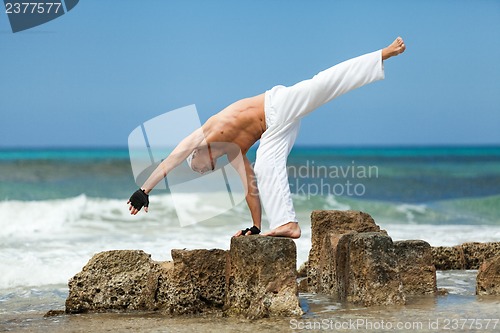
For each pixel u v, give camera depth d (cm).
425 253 1379
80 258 2002
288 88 1245
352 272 1272
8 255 2045
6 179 4691
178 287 1252
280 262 1175
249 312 1170
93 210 3127
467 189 4888
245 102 1269
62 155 7494
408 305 1238
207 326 1118
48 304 1441
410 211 3566
